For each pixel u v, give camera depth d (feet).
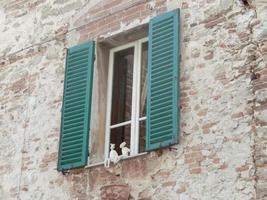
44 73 50.39
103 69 47.73
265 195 36.24
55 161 46.65
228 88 39.86
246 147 37.83
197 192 38.83
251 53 39.70
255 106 38.34
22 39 53.11
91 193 43.62
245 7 40.91
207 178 38.70
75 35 49.65
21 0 54.70
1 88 52.60
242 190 37.17
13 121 50.62
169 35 43.32
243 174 37.40
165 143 40.83
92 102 46.29
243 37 40.37
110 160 43.24
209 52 41.55
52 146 47.37
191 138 40.27
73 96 47.11
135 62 46.65
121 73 48.16
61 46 50.26
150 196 40.75
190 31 42.96
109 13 48.01
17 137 49.80
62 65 49.55
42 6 52.95
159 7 45.21
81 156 44.75
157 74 42.91
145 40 46.78
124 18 46.96
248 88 39.01
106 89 47.37
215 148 39.06
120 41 47.67
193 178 39.27
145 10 45.93
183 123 40.93
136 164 42.11
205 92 40.75
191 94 41.29
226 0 41.96
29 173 47.80
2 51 53.83
